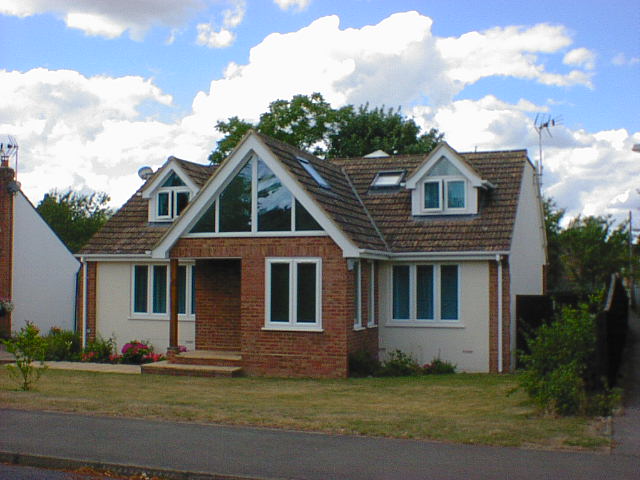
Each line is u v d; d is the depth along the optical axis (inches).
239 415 487.5
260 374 753.6
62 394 586.6
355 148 1862.7
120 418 478.3
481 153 952.9
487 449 391.2
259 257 759.7
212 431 438.0
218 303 850.1
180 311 945.5
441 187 863.1
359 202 908.6
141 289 960.9
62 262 1310.3
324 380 711.1
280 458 374.3
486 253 795.4
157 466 361.1
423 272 840.3
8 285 1190.9
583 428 440.5
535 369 512.7
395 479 336.8
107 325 967.0
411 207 888.9
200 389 638.5
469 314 815.1
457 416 487.5
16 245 1214.9
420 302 840.3
